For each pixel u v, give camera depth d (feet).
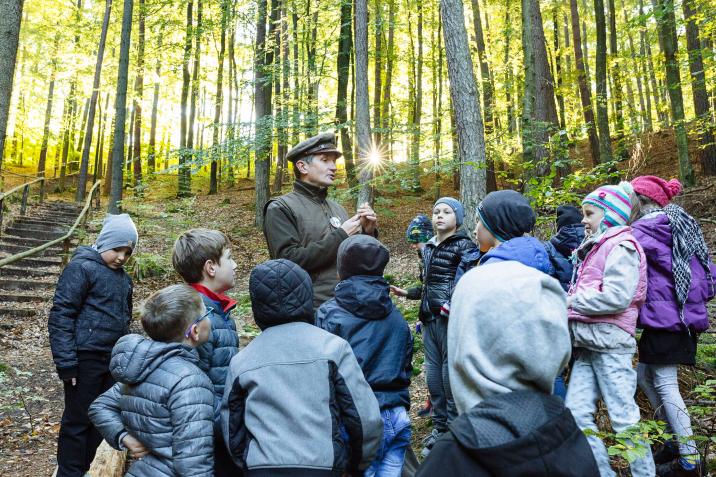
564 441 3.48
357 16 32.12
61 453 10.76
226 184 84.53
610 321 8.61
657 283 9.47
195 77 80.38
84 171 65.41
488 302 3.73
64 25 77.20
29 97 100.12
